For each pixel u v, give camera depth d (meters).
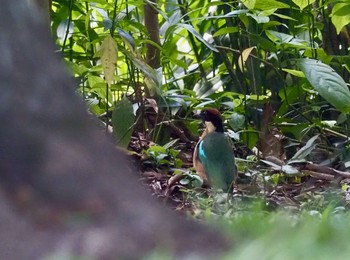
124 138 10.92
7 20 4.50
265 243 4.03
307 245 4.02
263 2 11.74
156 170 11.56
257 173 10.99
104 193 4.16
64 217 4.03
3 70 4.39
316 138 12.09
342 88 10.94
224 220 5.87
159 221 4.07
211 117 10.89
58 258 3.82
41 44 4.55
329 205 8.36
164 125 12.85
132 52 10.88
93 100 11.72
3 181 4.16
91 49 12.63
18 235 3.99
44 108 4.37
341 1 11.90
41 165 4.21
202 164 10.56
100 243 3.89
